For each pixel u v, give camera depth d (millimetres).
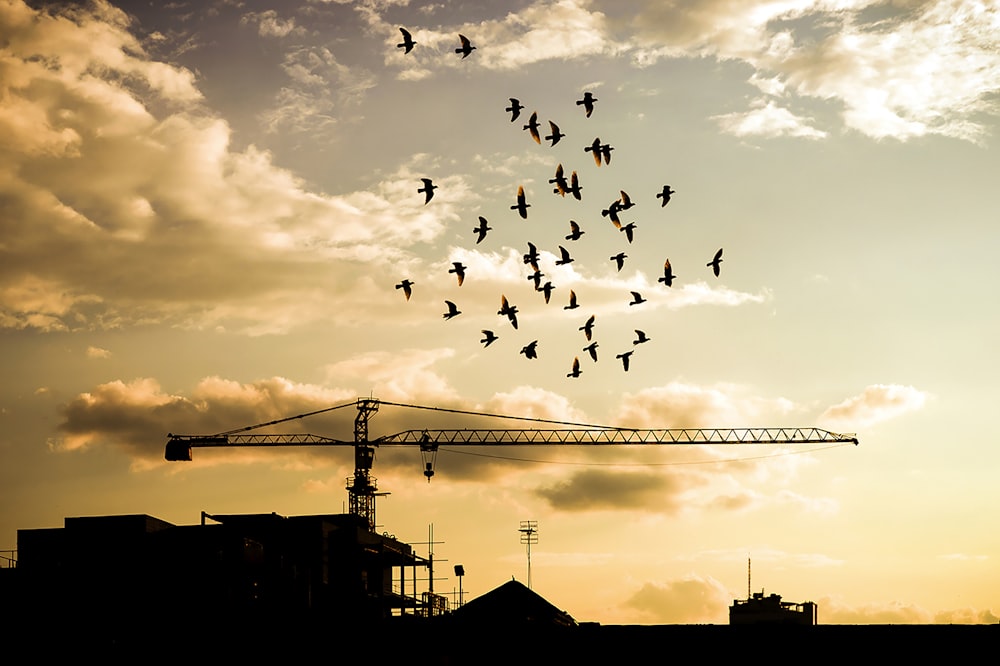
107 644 111562
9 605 113562
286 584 123438
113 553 117188
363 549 135125
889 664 84000
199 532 117375
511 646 95875
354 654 103250
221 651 108625
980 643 82750
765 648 86562
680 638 88750
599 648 90875
